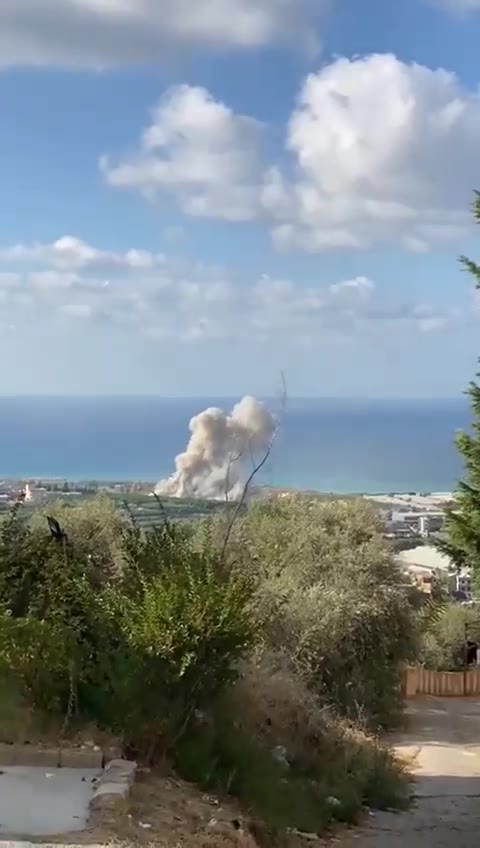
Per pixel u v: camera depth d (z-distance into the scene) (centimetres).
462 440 1523
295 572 2055
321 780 1075
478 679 2830
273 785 902
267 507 2292
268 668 1307
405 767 1416
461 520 1505
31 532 1123
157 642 831
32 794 721
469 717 2284
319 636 1769
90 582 1023
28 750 807
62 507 1716
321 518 2277
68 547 1096
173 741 844
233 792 848
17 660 869
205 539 1048
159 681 838
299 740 1145
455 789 1280
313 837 883
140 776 794
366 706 1908
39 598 990
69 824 654
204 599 850
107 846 603
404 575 2236
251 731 1027
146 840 630
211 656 852
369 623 1972
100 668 863
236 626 856
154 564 930
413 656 2153
